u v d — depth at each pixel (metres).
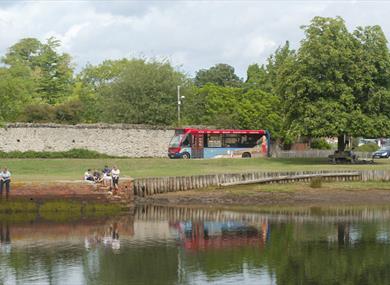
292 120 64.38
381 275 27.80
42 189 44.44
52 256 31.16
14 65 103.25
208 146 70.31
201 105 88.94
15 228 38.91
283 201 50.38
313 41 63.09
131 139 72.88
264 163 64.56
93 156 69.94
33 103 93.00
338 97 62.66
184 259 30.53
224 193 50.22
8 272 28.02
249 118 83.12
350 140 89.81
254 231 37.94
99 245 33.69
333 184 53.03
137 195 48.84
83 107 92.50
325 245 33.75
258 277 27.42
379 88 62.84
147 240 35.12
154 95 85.69
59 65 111.94
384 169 55.31
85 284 26.14
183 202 49.19
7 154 67.38
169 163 63.31
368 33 64.19
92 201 44.81
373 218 42.75
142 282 26.50
